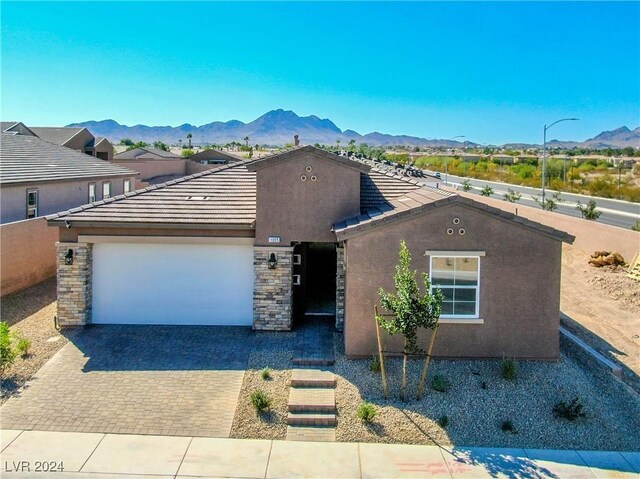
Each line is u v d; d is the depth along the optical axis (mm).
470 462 10711
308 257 19344
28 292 20859
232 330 16906
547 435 11633
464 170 91250
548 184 70375
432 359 14453
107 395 12852
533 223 14133
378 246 14328
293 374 13680
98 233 16906
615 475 10383
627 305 20172
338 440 11383
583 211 35562
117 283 17297
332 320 17797
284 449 11039
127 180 38000
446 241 14289
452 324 14383
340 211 16594
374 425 11828
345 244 15047
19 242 20938
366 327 14445
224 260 17234
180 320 17375
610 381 13836
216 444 11133
